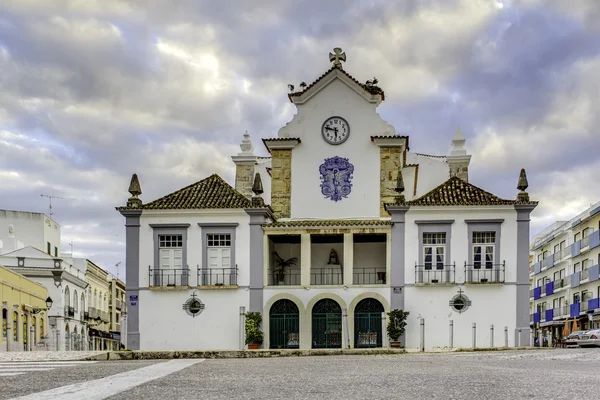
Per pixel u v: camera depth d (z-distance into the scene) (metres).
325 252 37.47
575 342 41.09
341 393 7.94
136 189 35.94
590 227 71.75
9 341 44.25
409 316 33.78
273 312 34.72
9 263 56.53
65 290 59.56
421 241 34.22
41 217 66.75
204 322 34.69
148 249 35.28
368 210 37.47
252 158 42.47
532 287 94.88
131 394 7.68
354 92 38.28
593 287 69.56
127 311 35.00
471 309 33.62
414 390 8.29
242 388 8.43
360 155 37.88
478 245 34.12
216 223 35.09
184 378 9.80
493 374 11.05
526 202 33.81
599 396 7.75
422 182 43.59
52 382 9.12
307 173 38.03
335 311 34.50
